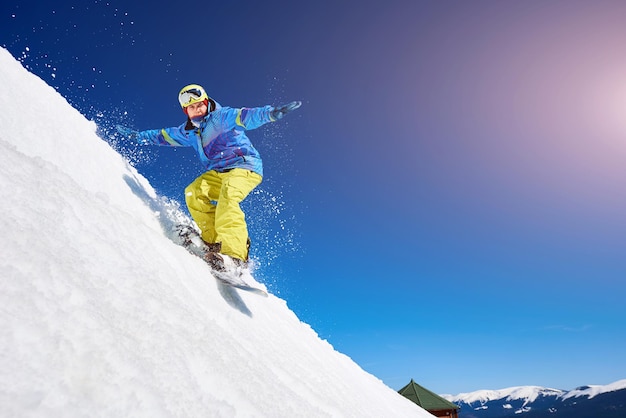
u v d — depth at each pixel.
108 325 1.26
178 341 1.55
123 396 1.04
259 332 3.14
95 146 4.38
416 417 6.23
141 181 4.88
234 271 3.78
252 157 4.45
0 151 1.75
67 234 1.61
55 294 1.20
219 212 4.07
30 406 0.82
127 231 2.26
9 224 1.33
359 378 5.77
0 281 1.07
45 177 1.88
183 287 2.37
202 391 1.37
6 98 3.39
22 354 0.92
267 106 4.14
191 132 4.68
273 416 1.63
